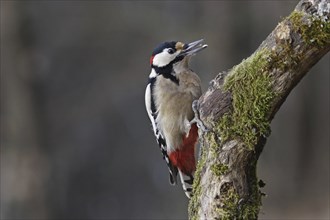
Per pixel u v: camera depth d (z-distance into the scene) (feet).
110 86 68.03
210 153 16.07
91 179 70.90
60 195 64.90
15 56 55.88
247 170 16.06
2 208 55.98
